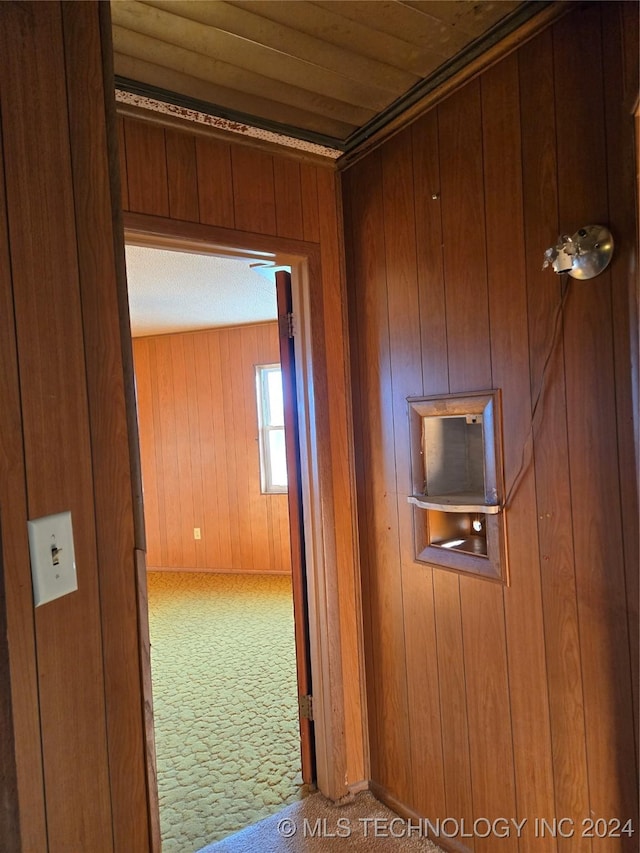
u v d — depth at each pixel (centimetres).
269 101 160
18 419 64
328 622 191
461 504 150
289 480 204
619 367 116
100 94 80
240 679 292
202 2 120
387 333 179
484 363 146
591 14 118
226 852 168
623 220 114
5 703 60
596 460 122
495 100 139
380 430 184
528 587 138
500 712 146
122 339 83
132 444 84
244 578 491
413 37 135
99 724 75
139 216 155
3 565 60
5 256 63
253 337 494
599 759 124
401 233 170
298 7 123
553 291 129
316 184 189
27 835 62
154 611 408
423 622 170
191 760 219
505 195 138
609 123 116
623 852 120
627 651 117
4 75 64
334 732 191
